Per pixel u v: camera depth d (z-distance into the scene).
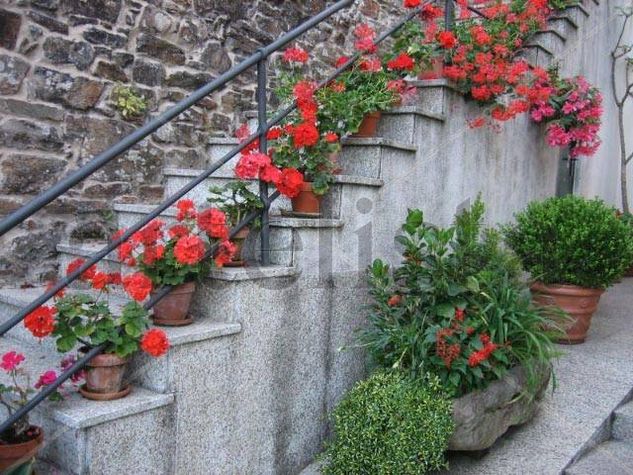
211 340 2.01
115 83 3.13
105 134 3.10
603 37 5.81
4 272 2.75
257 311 2.18
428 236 2.51
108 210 3.13
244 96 3.87
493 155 3.82
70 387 1.91
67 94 2.93
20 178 2.77
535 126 4.52
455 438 2.25
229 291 2.12
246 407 2.17
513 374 2.45
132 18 3.20
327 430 2.55
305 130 2.36
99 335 1.75
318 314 2.46
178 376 1.91
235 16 3.77
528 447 2.44
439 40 3.22
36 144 2.82
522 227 3.54
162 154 3.39
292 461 2.39
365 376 2.72
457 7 4.35
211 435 2.04
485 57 3.24
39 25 2.80
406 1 3.18
